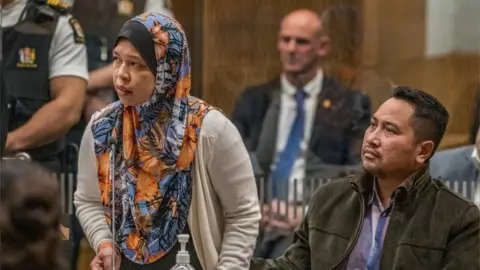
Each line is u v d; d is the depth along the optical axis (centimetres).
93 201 895
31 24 1112
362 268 896
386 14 1341
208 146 857
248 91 1274
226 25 1293
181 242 852
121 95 852
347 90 1267
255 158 1232
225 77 1283
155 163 861
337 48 1304
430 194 898
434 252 882
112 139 872
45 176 671
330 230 913
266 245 1120
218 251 877
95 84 1125
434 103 901
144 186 866
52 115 1083
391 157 889
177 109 857
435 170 1135
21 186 658
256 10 1287
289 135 1241
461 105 1271
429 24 1355
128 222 869
